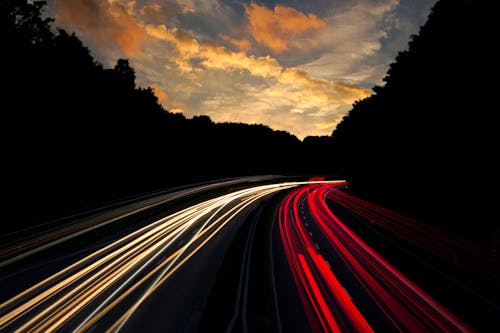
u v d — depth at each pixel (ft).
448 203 58.75
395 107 88.74
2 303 29.84
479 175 51.01
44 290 32.86
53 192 89.97
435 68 63.16
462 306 28.63
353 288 32.83
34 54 87.86
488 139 49.75
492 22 50.29
